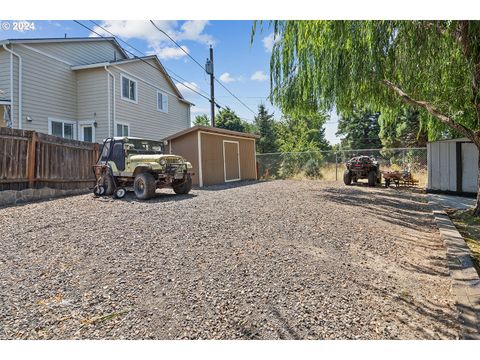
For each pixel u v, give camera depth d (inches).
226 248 142.7
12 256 128.9
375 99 354.3
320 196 341.7
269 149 1173.1
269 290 101.7
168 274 112.9
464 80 256.4
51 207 240.5
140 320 83.7
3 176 260.1
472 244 167.8
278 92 406.0
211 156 487.8
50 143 307.6
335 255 139.6
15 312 86.1
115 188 307.9
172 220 195.6
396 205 290.7
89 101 490.9
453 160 376.8
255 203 272.1
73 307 89.4
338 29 216.4
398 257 141.9
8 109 415.5
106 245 144.0
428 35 202.5
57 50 464.1
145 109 576.1
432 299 101.0
